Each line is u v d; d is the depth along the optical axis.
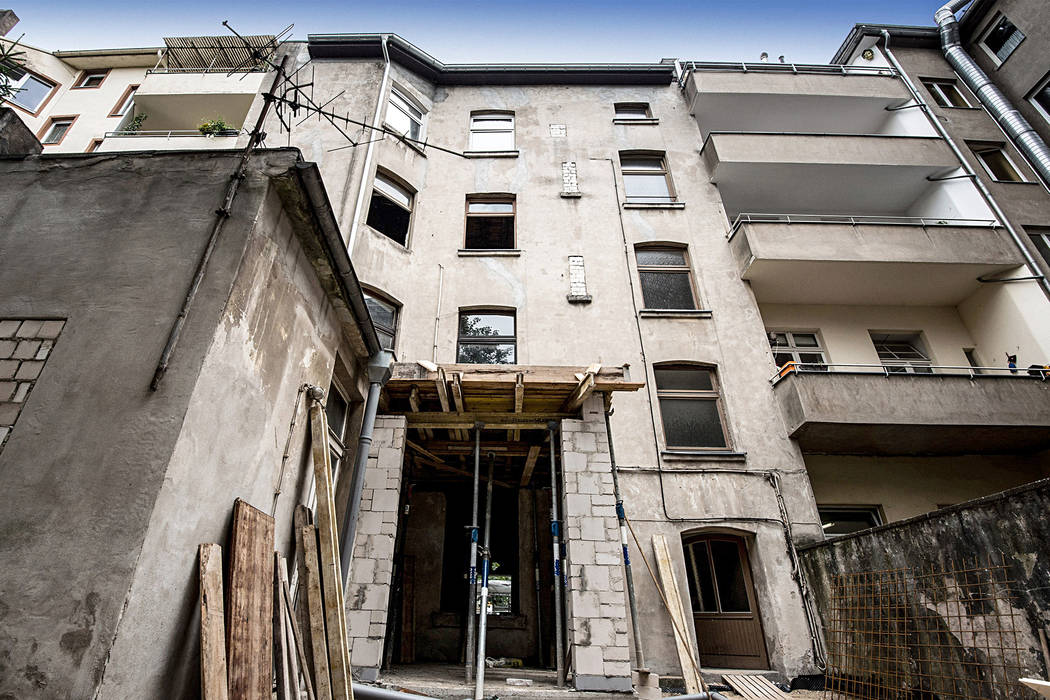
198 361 3.30
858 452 10.22
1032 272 10.97
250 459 3.91
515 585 9.91
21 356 3.37
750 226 11.66
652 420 9.84
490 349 10.77
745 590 8.72
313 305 5.20
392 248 11.21
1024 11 14.27
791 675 7.66
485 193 12.93
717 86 14.48
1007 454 10.36
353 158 11.32
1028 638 4.92
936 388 9.41
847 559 7.50
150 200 4.04
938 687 5.81
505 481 10.28
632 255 12.05
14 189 4.13
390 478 7.04
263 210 4.07
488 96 14.87
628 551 8.02
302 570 4.36
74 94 16.06
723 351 10.70
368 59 13.73
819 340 12.11
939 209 13.22
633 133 14.34
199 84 14.09
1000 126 13.99
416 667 7.99
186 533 3.12
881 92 14.57
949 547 5.87
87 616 2.60
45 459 3.00
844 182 13.42
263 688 3.29
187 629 3.11
